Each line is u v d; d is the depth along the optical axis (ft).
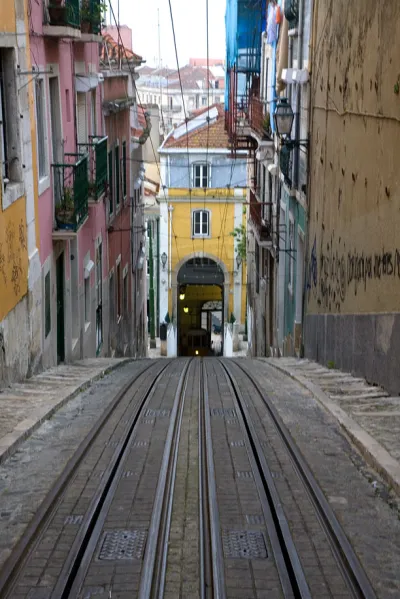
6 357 33.68
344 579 14.89
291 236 63.46
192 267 126.31
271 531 17.13
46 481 20.27
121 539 16.67
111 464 21.98
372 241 35.24
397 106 31.01
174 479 20.70
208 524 17.51
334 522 17.54
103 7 51.01
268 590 14.44
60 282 48.47
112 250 70.33
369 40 35.70
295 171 59.98
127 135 80.79
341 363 42.37
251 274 103.96
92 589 14.42
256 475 21.11
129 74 81.30
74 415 28.32
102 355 63.98
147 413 29.22
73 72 50.83
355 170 38.73
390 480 19.89
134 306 90.27
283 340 68.54
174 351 126.11
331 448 23.58
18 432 24.27
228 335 123.75
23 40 36.68
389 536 16.88
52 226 44.27
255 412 29.40
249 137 85.76
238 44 85.46
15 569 15.19
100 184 55.11
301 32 56.90
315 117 50.83
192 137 120.47
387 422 25.98
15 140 36.14
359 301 38.01
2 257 32.89
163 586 14.49
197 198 121.49
